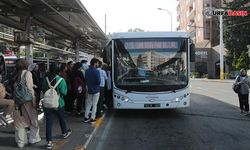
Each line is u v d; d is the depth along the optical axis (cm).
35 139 381
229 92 1302
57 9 902
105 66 745
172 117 636
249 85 651
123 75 606
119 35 628
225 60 3003
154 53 613
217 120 593
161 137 448
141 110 753
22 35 916
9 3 888
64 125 404
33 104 363
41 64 1064
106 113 702
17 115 361
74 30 1371
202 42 3828
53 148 357
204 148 383
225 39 2864
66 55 2209
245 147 386
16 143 381
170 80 601
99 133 482
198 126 531
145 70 604
